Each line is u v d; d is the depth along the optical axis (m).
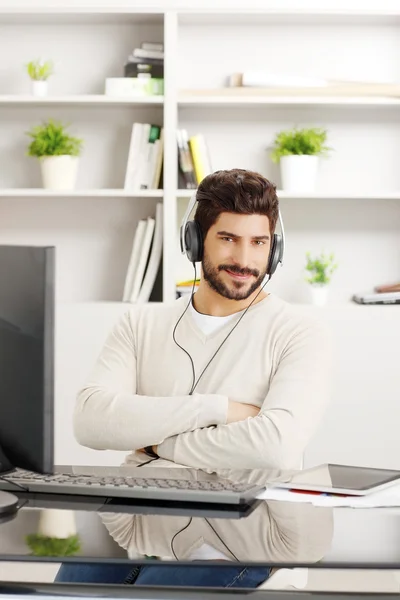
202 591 1.22
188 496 1.66
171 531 1.45
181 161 4.10
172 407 2.21
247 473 1.94
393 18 4.16
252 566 1.28
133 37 4.30
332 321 4.00
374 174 4.35
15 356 1.54
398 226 4.36
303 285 4.34
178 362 2.36
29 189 4.20
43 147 4.08
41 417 1.50
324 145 4.34
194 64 4.31
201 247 2.37
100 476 1.84
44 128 4.27
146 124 4.13
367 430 4.00
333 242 4.35
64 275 4.38
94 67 4.31
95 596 1.24
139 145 4.11
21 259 1.52
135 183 4.11
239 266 2.30
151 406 2.22
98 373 2.41
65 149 4.11
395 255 4.36
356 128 4.34
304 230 4.36
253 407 2.25
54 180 4.11
